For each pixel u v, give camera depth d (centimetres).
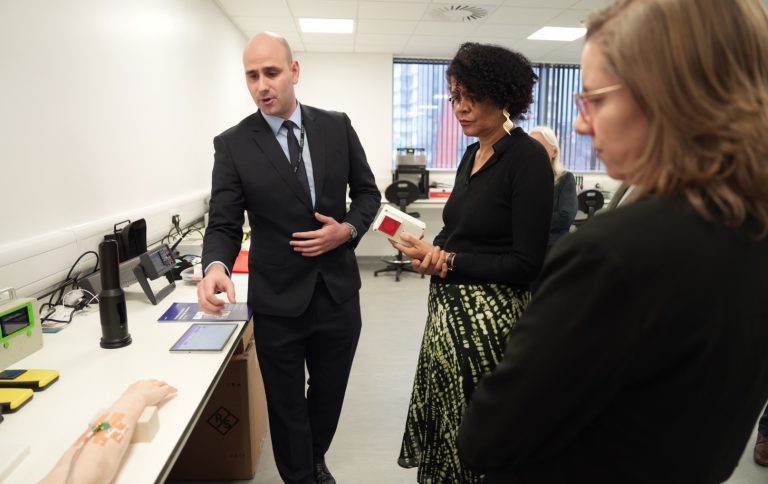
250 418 179
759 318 45
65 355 124
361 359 289
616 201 95
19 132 154
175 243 253
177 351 126
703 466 49
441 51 601
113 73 219
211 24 389
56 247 166
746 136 42
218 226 147
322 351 162
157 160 273
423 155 564
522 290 119
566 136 667
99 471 73
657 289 43
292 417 158
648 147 46
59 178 175
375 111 626
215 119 403
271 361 154
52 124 171
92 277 173
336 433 214
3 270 140
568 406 49
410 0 407
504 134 119
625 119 48
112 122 218
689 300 42
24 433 90
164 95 285
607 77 49
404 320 360
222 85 426
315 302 153
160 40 278
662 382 46
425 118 653
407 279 486
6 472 78
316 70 611
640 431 48
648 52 44
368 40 545
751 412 50
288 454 159
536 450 55
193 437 178
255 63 142
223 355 124
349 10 432
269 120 150
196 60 348
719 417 47
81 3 191
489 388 57
